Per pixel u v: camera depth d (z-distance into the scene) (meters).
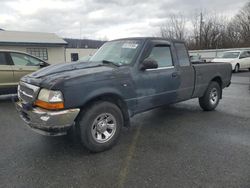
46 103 3.19
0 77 7.09
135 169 3.12
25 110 3.49
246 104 6.82
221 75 6.13
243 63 17.83
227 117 5.48
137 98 4.06
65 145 3.90
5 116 5.67
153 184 2.78
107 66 3.90
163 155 3.52
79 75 3.36
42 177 2.95
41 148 3.80
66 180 2.88
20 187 2.74
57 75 3.41
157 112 5.95
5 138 4.23
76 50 32.25
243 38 38.53
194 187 2.72
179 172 3.04
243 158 3.40
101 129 3.62
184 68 4.93
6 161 3.36
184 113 5.85
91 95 3.41
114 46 4.66
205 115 5.66
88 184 2.79
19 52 7.49
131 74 3.91
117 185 2.77
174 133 4.45
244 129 4.65
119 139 4.08
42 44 23.34
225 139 4.12
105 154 3.58
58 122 3.20
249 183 2.79
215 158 3.40
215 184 2.77
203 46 37.78
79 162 3.33
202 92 5.62
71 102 3.24
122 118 3.89
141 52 4.14
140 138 4.21
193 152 3.61
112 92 3.64
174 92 4.76
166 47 4.62
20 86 3.88
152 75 4.24
